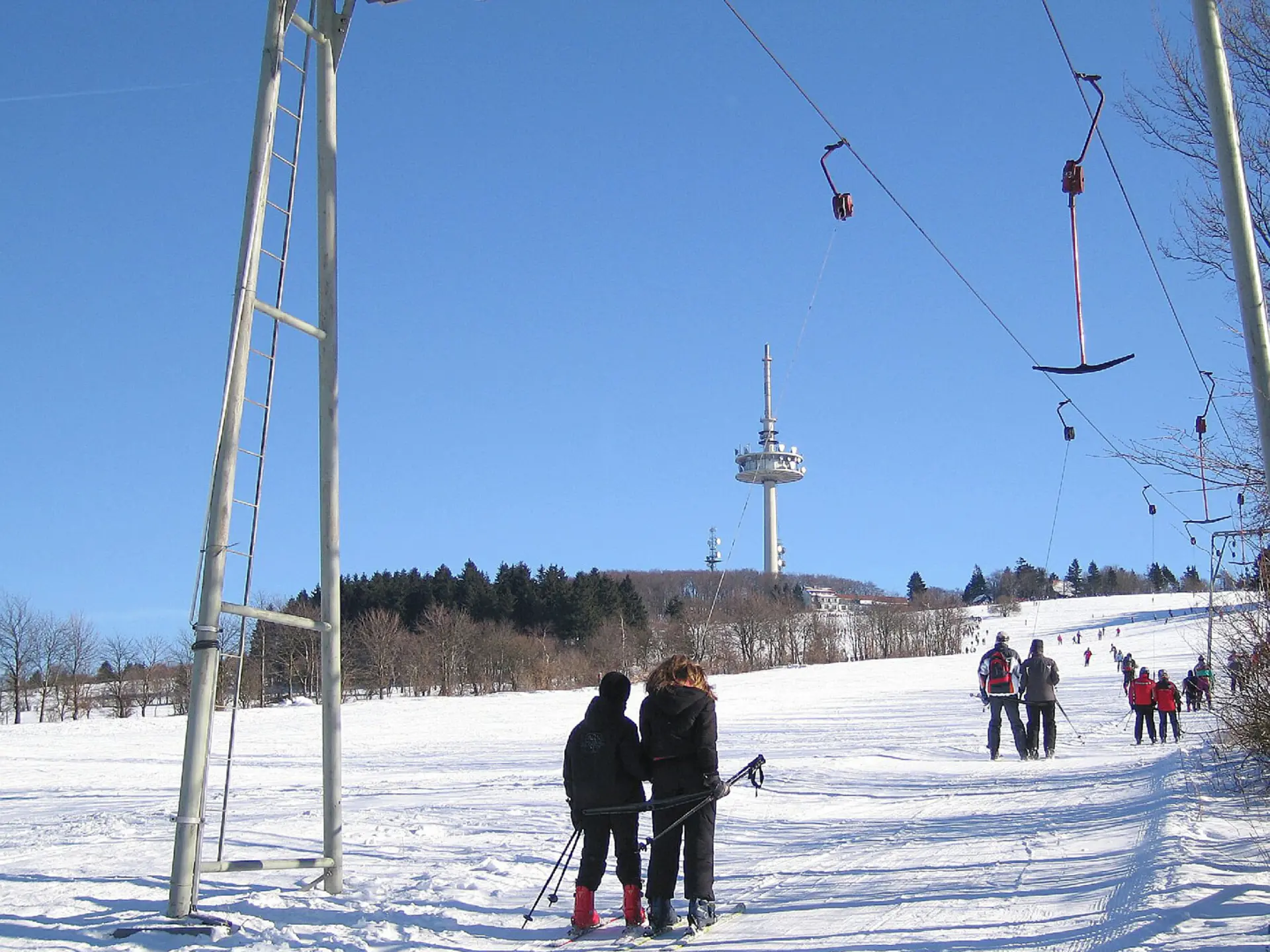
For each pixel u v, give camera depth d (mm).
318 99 8500
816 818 12055
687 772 7043
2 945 6430
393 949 6516
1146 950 5496
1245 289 5996
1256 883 6781
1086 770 16031
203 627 7273
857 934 6539
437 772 21531
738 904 7566
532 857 9617
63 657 72688
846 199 9844
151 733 40031
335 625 8250
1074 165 9906
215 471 7379
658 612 122562
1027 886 7664
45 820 13930
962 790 14289
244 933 6844
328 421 8281
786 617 106938
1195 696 29078
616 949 6555
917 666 84188
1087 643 101125
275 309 7777
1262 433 5891
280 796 16359
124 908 7504
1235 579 11297
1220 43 6227
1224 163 6137
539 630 98438
